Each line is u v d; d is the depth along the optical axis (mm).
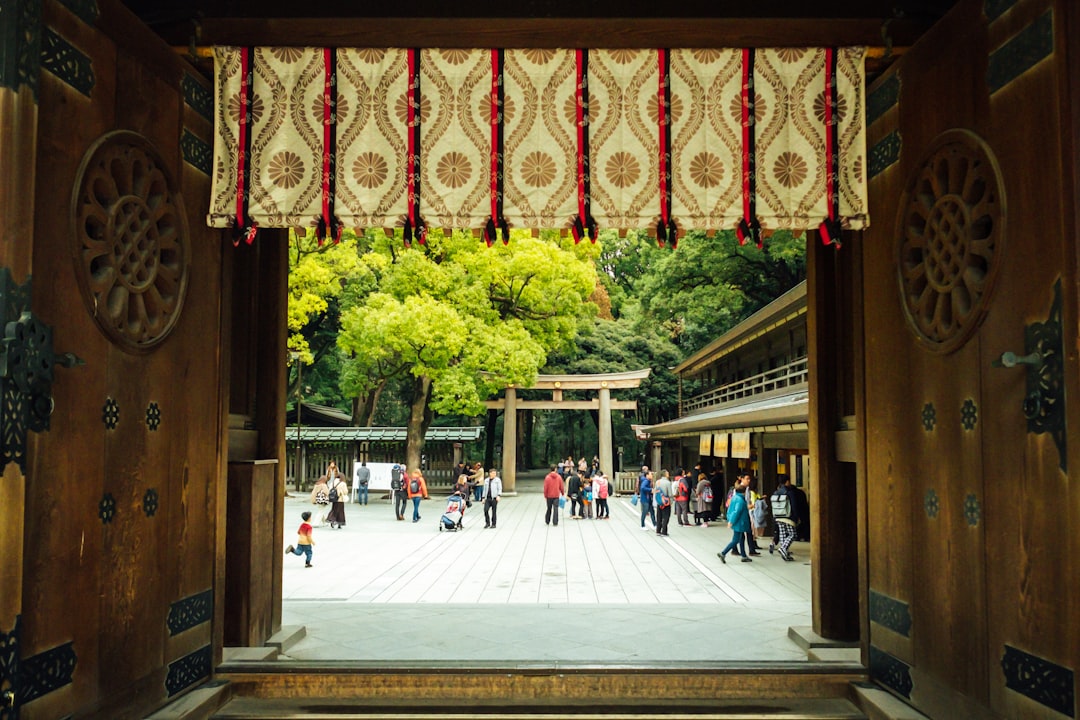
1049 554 3279
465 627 6418
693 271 23516
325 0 4695
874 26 4680
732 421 15203
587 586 9922
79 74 3594
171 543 4391
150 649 4141
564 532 17109
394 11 4695
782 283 23172
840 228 4621
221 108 4680
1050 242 3287
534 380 24812
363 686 4957
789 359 17766
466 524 18828
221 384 5027
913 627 4473
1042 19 3365
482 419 42125
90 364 3643
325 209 4629
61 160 3453
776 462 16969
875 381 5047
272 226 4652
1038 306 3365
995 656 3668
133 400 4012
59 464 3398
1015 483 3527
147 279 4152
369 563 12133
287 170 4660
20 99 3113
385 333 21562
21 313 3086
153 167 4230
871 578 5043
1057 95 3236
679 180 4660
